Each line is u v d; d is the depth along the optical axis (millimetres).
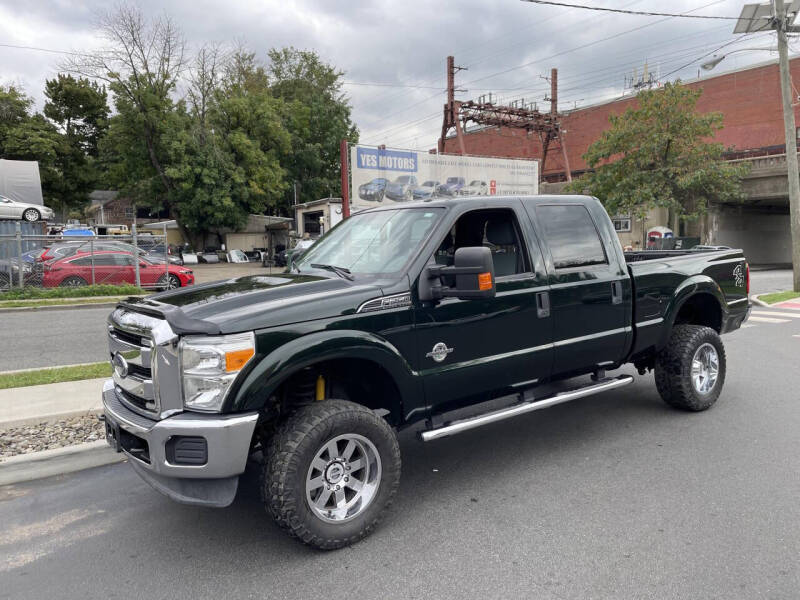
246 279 4051
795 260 16000
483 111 41156
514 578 2902
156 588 2910
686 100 29125
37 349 9266
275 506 3035
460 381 3787
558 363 4348
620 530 3348
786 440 4742
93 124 49312
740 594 2709
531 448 4746
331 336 3186
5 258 18734
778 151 36656
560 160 52281
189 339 2973
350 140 55375
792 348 8656
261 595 2822
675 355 5238
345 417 3182
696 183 28672
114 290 17141
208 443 2887
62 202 48594
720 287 5633
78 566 3139
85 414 5492
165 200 44438
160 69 40781
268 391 3002
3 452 4641
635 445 4711
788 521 3387
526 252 4176
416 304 3549
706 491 3820
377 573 2988
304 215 34844
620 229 35594
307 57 57875
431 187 25953
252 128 43438
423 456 4664
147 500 3977
